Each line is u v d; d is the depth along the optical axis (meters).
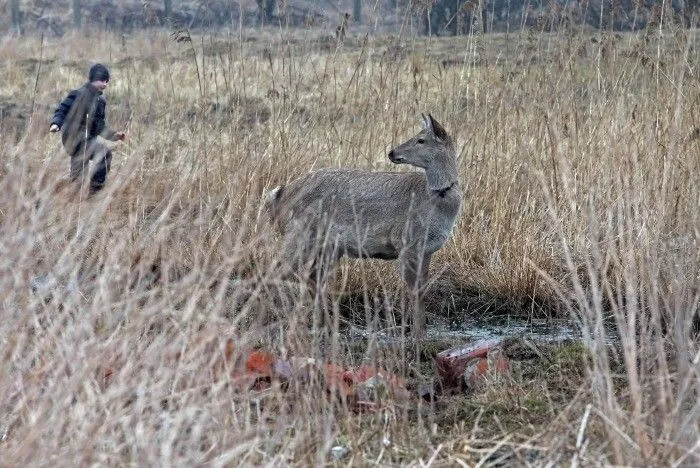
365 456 7.98
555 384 9.90
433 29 27.38
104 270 8.09
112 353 7.57
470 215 14.80
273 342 9.70
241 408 8.09
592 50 15.97
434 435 8.40
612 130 13.09
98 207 8.32
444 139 12.42
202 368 7.90
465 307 13.48
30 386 7.38
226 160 14.58
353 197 12.30
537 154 14.66
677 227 11.45
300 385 8.64
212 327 7.61
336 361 9.35
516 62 16.91
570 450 7.62
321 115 16.23
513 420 8.80
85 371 6.89
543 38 17.27
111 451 7.01
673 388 8.64
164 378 7.19
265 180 14.26
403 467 7.67
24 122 12.47
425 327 12.55
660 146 13.33
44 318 8.38
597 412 7.77
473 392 9.66
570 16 15.86
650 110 14.08
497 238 14.14
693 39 15.30
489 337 12.32
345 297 12.88
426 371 10.59
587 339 8.34
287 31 16.41
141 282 8.52
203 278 8.27
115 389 7.01
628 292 8.28
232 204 12.48
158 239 8.63
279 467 7.32
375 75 17.53
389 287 12.95
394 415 8.54
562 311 12.94
